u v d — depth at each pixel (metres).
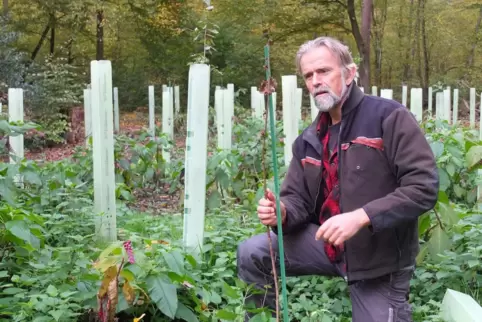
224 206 6.76
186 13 27.91
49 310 3.58
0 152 6.15
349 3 24.31
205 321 3.68
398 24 37.69
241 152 7.89
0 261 4.40
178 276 3.64
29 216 4.36
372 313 3.21
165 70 30.12
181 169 7.84
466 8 35.75
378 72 36.50
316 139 3.36
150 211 8.02
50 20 24.33
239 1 27.47
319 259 3.47
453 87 35.16
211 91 28.75
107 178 5.63
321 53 3.17
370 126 3.14
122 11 27.03
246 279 3.63
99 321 3.69
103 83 5.59
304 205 3.47
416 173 3.01
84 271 4.02
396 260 3.18
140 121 26.56
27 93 17.44
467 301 3.67
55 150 18.12
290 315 3.96
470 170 5.04
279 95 24.33
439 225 4.41
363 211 2.96
